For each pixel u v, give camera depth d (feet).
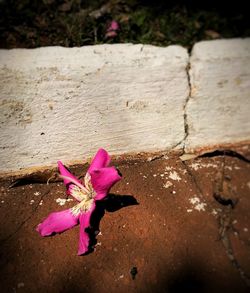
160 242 0.82
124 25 1.25
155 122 0.98
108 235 0.81
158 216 0.87
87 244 0.73
